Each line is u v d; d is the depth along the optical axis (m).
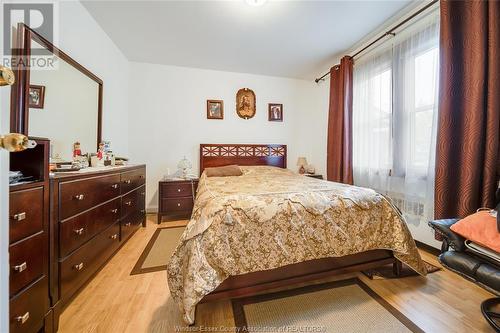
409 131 2.15
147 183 3.42
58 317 1.13
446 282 1.53
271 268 1.27
